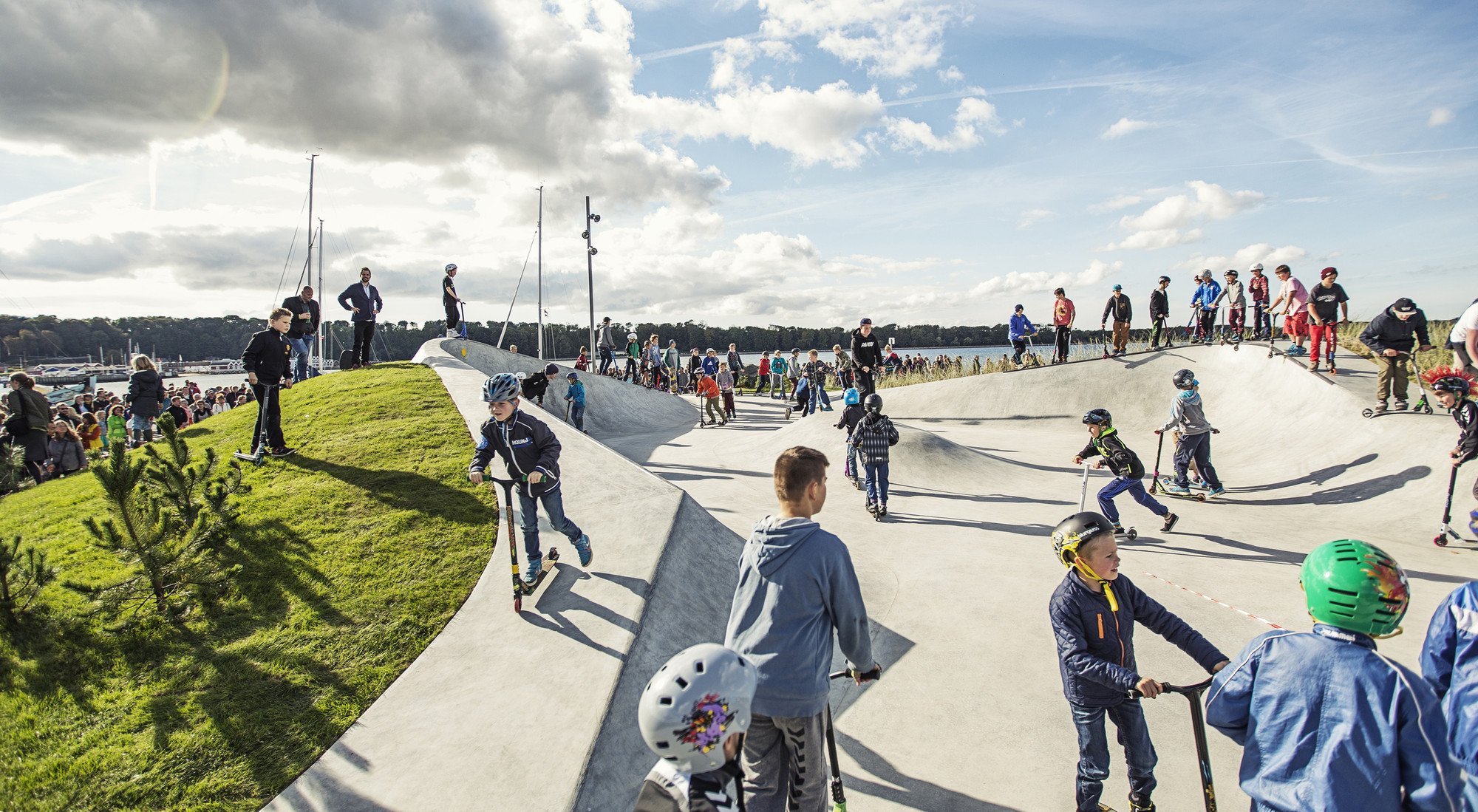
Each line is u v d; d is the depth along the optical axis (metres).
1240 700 2.12
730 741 1.62
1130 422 15.37
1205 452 9.41
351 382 12.11
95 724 3.82
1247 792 2.06
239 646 4.52
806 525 2.62
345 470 7.62
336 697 4.02
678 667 1.60
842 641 2.66
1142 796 3.07
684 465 12.30
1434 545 7.22
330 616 4.86
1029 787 3.62
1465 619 2.15
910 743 4.04
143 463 4.77
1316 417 11.36
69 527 6.71
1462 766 2.08
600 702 3.86
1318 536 7.59
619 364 30.30
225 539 5.24
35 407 9.96
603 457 8.09
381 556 5.71
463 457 7.98
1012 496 9.79
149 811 3.23
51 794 3.32
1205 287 16.55
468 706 3.90
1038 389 17.20
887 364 27.48
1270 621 5.44
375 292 14.55
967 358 30.80
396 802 3.23
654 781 1.67
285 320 8.02
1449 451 8.69
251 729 3.76
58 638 4.59
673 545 5.96
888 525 8.40
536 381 14.98
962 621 5.62
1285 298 13.65
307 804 3.26
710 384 18.09
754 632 2.60
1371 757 1.84
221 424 10.34
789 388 24.55
